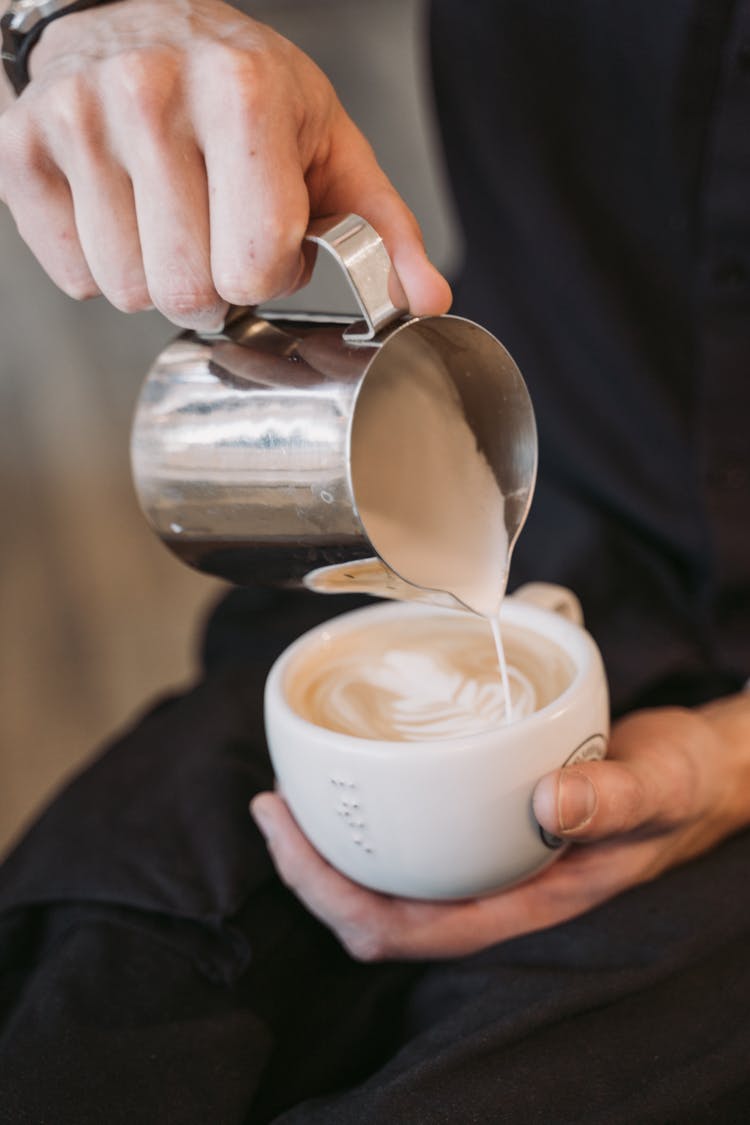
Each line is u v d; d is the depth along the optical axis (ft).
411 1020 2.11
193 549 2.09
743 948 1.99
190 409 1.94
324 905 2.10
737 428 2.91
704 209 2.89
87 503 7.65
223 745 2.49
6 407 8.69
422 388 2.08
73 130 1.79
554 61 3.24
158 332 9.36
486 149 3.35
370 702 2.11
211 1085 1.89
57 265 2.01
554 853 2.01
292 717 1.96
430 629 2.32
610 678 2.77
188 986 2.08
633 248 3.19
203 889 2.17
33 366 9.12
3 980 2.30
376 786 1.85
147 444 2.02
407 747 1.82
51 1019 1.97
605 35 3.09
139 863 2.24
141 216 1.79
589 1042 1.81
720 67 2.86
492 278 3.41
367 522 1.90
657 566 3.04
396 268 1.91
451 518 2.04
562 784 1.83
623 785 1.89
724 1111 1.74
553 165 3.25
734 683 2.88
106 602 6.74
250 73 1.71
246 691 2.67
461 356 1.98
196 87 1.74
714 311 2.89
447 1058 1.77
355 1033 2.12
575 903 2.10
